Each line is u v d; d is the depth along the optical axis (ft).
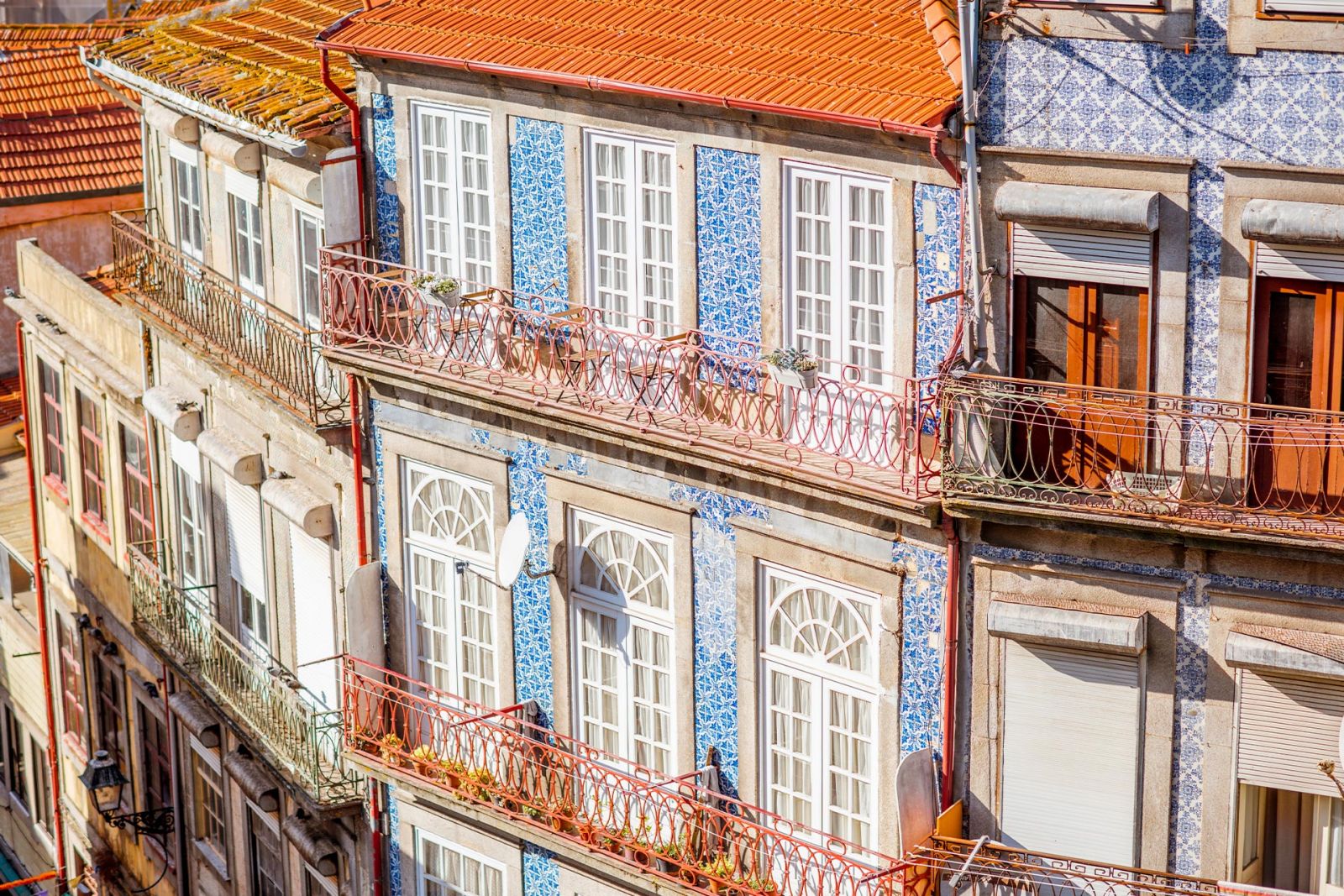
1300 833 68.54
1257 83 63.93
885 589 73.20
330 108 91.25
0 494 156.76
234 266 105.40
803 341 76.43
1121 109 66.23
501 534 88.22
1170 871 69.82
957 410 69.51
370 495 94.53
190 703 116.88
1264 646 65.62
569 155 82.74
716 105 74.69
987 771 72.08
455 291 84.74
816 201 74.54
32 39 156.15
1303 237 63.41
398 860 96.94
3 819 164.86
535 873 89.66
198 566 115.65
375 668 93.66
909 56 72.18
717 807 81.76
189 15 114.62
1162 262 66.74
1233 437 66.74
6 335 157.69
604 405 81.46
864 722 75.92
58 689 146.10
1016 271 69.15
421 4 89.76
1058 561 69.15
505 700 90.58
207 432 107.86
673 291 80.59
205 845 120.98
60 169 146.41
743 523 77.66
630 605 83.82
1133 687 68.69
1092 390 68.39
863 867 72.49
